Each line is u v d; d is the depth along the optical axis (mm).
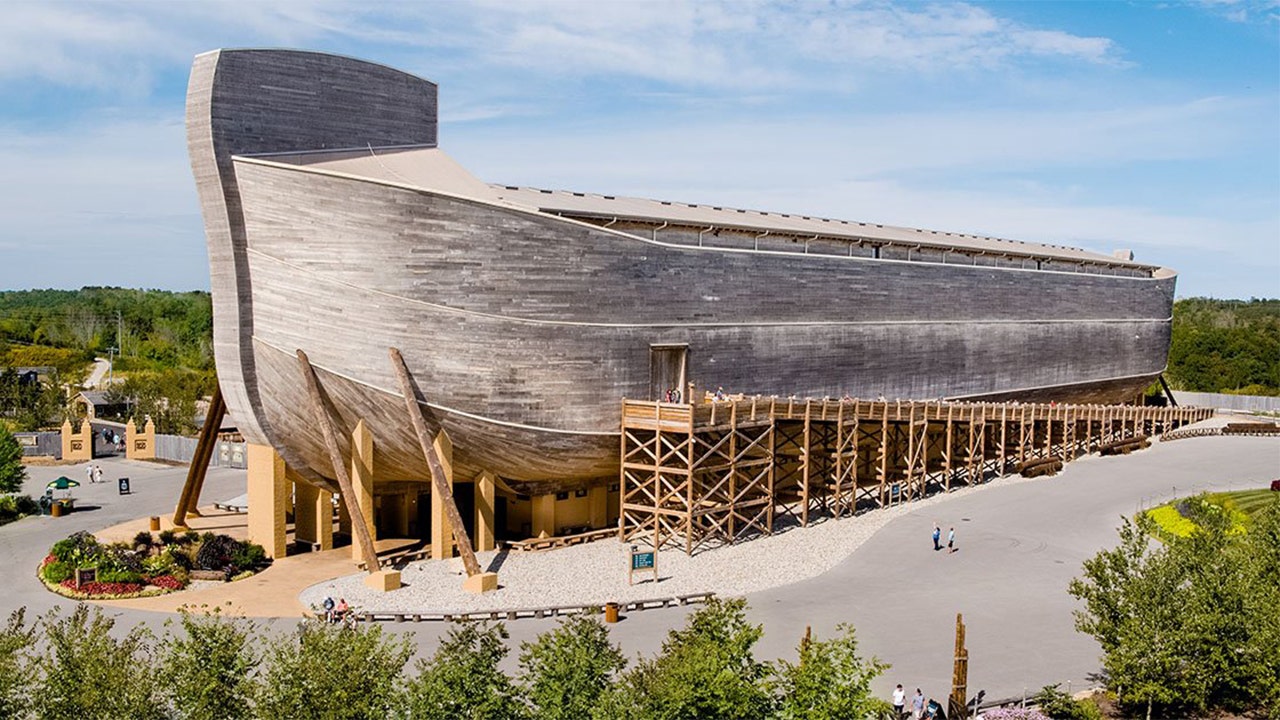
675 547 40375
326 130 41406
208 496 56188
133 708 18031
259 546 39938
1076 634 30125
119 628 31141
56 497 54656
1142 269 84062
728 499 41375
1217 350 128375
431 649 28719
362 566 37625
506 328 39000
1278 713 23281
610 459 43250
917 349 58406
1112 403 82438
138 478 63562
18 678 18734
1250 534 28031
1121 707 24891
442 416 38750
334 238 37406
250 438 41000
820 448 52000
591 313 40969
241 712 18578
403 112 44594
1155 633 23422
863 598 33719
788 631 30172
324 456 40906
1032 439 59750
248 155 38781
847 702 19266
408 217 37094
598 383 41469
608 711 18672
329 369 38031
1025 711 23609
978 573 36906
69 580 36344
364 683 18297
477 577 34375
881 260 55219
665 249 43344
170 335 154625
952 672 26906
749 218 55531
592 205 46375
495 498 45375
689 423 38844
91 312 169625
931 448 59625
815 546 40906
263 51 38969
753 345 47938
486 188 42625
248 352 39469
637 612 32375
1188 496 50688
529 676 20250
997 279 64438
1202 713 24703
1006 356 65750
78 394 97438
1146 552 38875
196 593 35344
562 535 43844
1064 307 71250
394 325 37562
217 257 39469
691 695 18906
